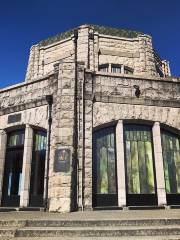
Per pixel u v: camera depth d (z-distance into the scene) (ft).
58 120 39.09
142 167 41.57
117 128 41.70
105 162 40.81
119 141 41.14
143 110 42.83
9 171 44.96
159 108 43.55
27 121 44.09
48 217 28.04
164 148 43.14
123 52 63.41
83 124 39.96
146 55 63.82
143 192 40.42
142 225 24.49
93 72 42.91
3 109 47.03
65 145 37.50
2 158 45.24
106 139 41.88
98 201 38.75
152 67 63.26
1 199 43.78
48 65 64.80
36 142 44.01
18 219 25.54
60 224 24.72
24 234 22.89
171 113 43.80
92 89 42.24
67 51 62.64
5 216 29.50
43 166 42.14
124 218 25.88
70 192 35.47
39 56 66.44
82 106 40.52
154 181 41.24
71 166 36.60
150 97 43.93
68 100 39.83
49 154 40.27
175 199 41.22
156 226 23.91
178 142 44.21
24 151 43.21
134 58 63.72
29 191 41.75
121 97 42.63
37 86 45.11
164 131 43.98
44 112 42.88
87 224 24.61
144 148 42.52
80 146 38.78
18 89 47.16
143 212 33.42
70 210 34.76
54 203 35.22
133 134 42.83
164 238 21.40
